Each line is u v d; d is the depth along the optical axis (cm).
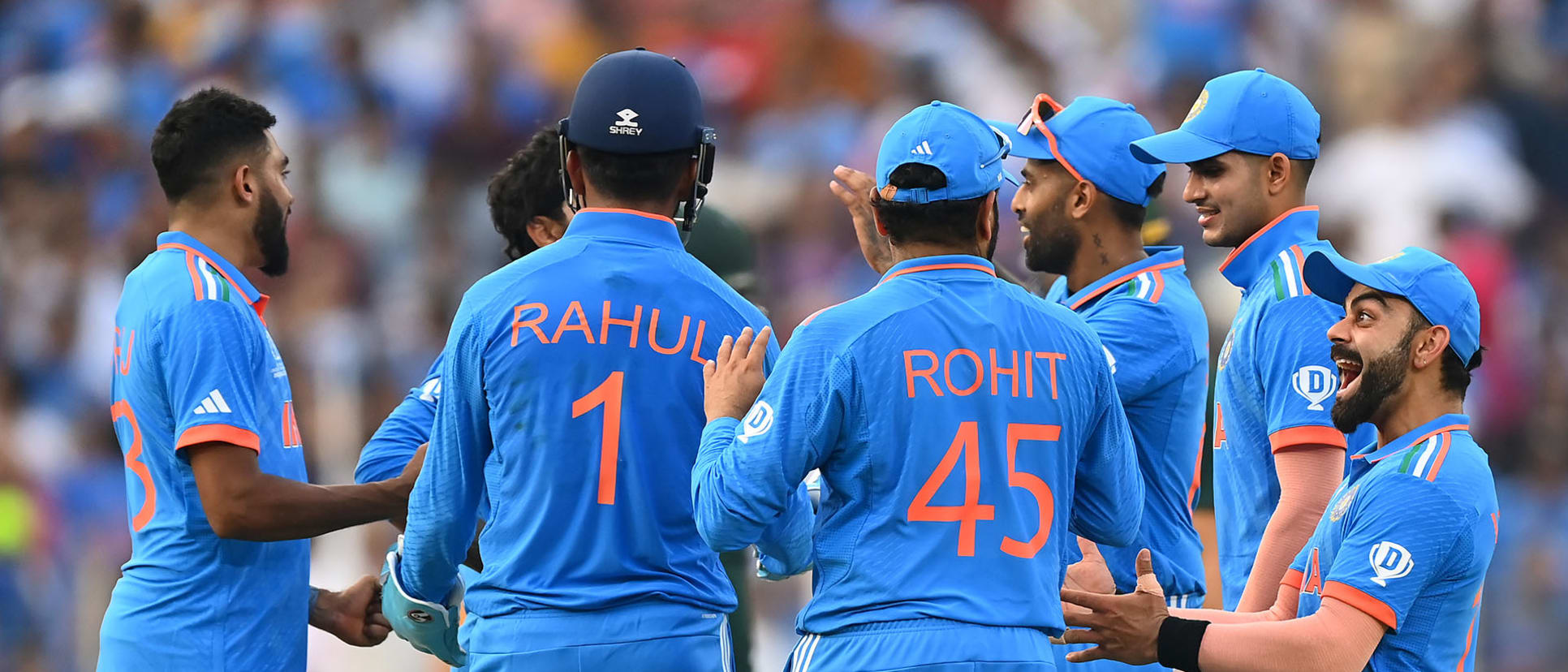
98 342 4241
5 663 3338
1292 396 1502
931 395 1249
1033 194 1691
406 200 4506
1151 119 4534
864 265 4291
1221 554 1644
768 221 4406
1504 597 3288
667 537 1334
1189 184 1641
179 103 1531
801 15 4738
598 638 1303
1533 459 3806
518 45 4812
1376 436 1532
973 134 1288
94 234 4481
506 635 1318
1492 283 4097
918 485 1244
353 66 4728
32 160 4650
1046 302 1334
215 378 1440
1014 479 1260
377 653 2908
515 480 1321
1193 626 1349
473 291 1347
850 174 1558
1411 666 1323
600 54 4881
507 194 1630
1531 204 4331
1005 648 1233
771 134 4584
